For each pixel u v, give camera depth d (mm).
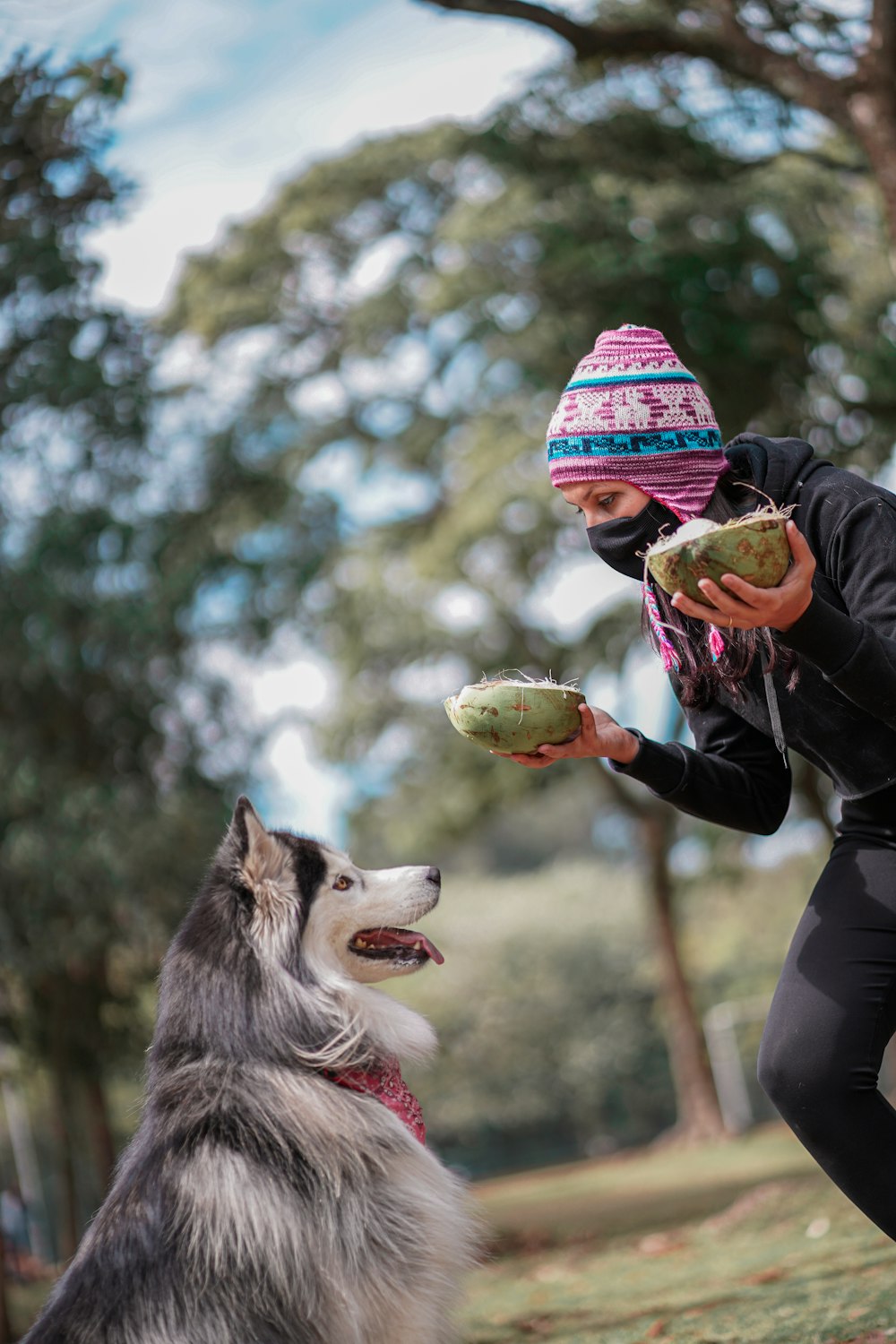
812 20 8266
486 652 20547
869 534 2787
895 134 8242
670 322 11305
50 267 8102
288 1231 3016
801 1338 4316
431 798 22891
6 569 11281
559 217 11820
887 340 12547
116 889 11391
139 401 10273
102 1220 3156
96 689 12086
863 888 2971
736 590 2494
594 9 9062
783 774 3438
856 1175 2902
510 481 17812
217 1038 3234
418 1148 3373
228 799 12547
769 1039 2988
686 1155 22094
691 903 29781
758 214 12055
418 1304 3188
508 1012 41375
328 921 3521
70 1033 13562
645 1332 5203
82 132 7090
